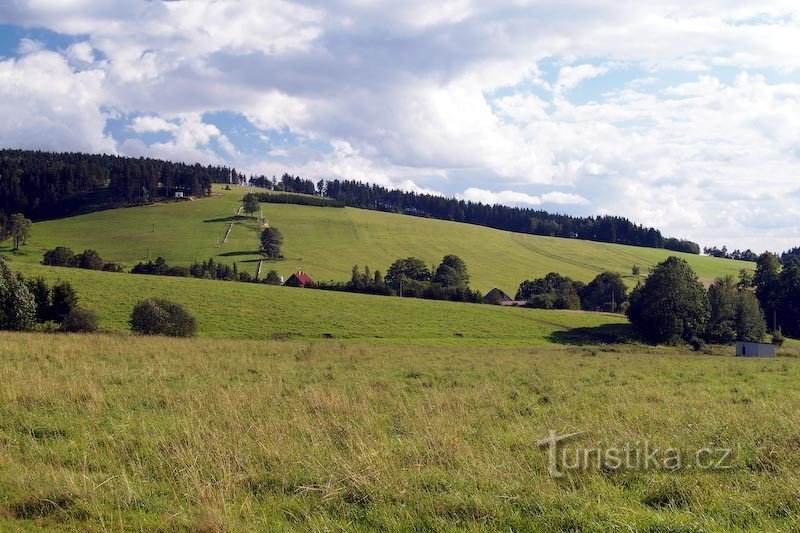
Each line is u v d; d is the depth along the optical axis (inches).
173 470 339.6
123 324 2139.5
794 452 382.6
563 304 4040.4
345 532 266.5
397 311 2930.6
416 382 796.0
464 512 284.4
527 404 605.3
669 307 2755.9
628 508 285.6
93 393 543.5
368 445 390.0
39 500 286.5
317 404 537.0
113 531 260.1
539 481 326.6
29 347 971.9
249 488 319.3
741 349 2330.2
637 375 973.8
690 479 330.3
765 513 286.7
